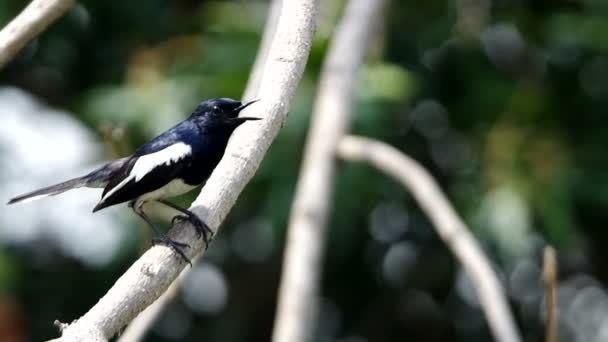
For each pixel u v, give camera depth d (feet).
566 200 41.73
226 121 25.55
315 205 28.30
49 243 45.16
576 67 46.55
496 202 41.34
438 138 46.55
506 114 44.65
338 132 29.94
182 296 47.62
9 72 47.09
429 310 49.52
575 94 46.19
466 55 45.57
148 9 46.01
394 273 48.78
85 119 42.57
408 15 45.39
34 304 45.34
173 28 46.44
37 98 47.29
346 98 30.45
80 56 47.21
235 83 40.06
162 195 25.45
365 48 31.48
